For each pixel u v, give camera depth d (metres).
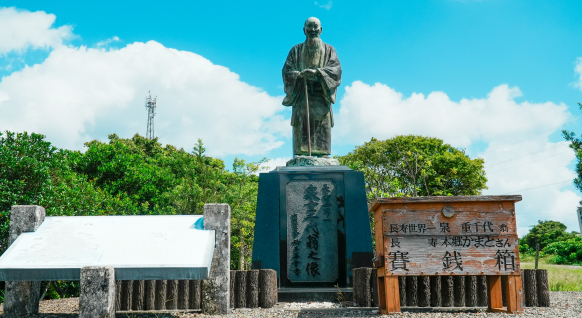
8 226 9.88
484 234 6.11
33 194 10.64
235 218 17.94
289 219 10.05
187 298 8.11
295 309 7.79
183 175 22.56
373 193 20.20
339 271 9.82
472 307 7.45
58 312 7.88
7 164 10.31
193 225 7.02
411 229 6.15
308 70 11.51
